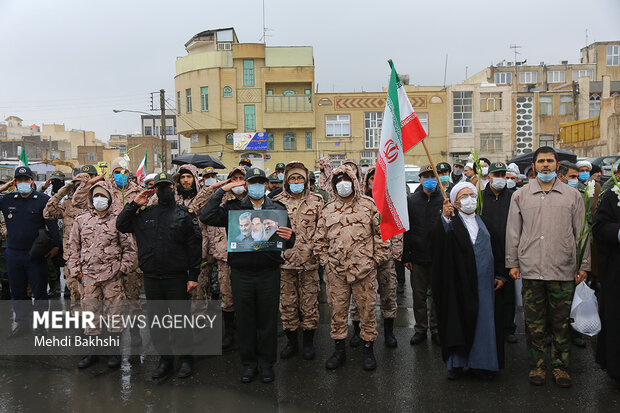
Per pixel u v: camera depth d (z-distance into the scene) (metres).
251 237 4.67
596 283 6.51
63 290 8.70
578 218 4.46
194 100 36.22
